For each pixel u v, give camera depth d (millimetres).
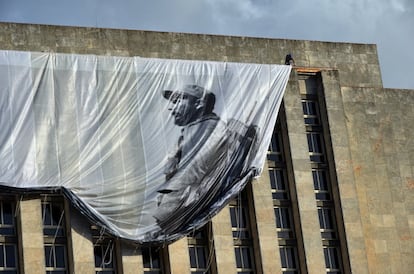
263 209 94812
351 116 101250
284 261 95250
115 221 89938
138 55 96500
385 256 98688
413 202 101438
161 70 94375
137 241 89938
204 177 92938
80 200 89188
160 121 93188
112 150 91188
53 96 90875
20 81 90438
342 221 97062
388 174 101125
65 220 89938
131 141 92000
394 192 100875
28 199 88750
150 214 90938
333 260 96812
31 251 87812
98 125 91375
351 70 103562
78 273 88312
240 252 94250
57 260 89125
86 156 90375
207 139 93750
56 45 94500
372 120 101812
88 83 92062
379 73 104375
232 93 95562
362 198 99438
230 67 96312
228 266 92500
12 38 93562
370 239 98688
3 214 89000
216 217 93312
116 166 91000
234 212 94812
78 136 90625
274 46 100938
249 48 100125
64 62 91938
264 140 95375
